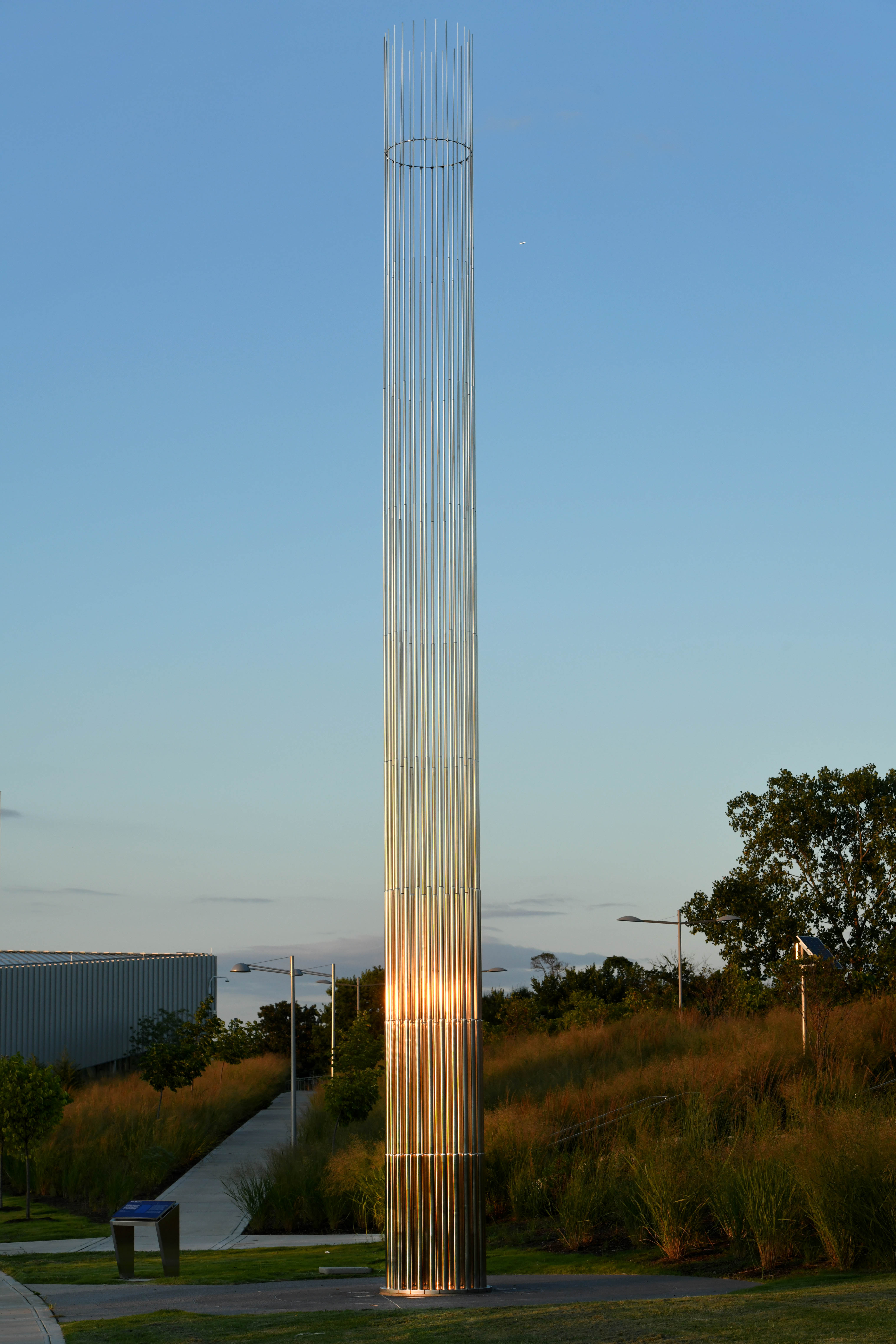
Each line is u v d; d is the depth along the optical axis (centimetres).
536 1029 4812
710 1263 1548
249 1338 1084
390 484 1661
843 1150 1517
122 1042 6075
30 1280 1619
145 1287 1524
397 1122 1516
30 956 6156
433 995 1548
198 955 7262
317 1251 1978
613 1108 2402
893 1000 2898
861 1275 1357
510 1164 2178
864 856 4444
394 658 1627
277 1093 6097
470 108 1742
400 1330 1084
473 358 1678
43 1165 3042
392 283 1698
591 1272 1585
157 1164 3083
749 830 4597
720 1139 1944
